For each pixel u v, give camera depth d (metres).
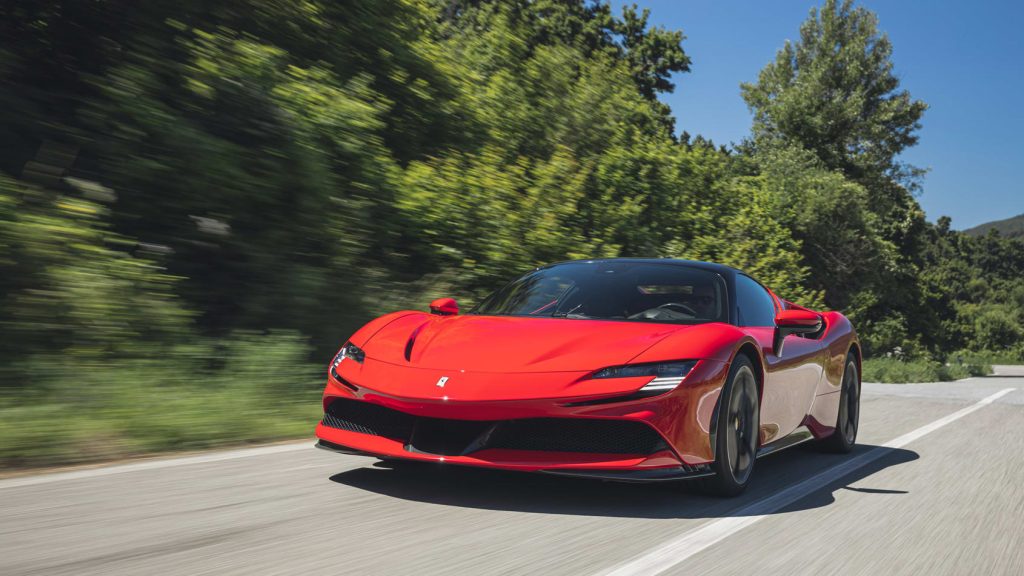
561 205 10.86
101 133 6.57
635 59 29.70
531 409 3.19
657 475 3.22
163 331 5.53
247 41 8.40
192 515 2.94
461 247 8.89
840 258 26.12
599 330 3.67
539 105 13.72
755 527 3.14
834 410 5.18
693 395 3.34
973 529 3.29
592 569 2.51
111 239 5.84
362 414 3.61
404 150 11.07
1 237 4.95
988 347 79.75
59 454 3.79
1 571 2.24
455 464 3.25
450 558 2.56
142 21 7.71
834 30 35.69
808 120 33.34
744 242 15.49
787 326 4.20
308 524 2.89
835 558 2.79
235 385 5.18
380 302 7.32
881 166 34.56
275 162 7.14
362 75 10.22
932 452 5.42
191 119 7.08
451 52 13.76
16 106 6.55
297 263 7.11
